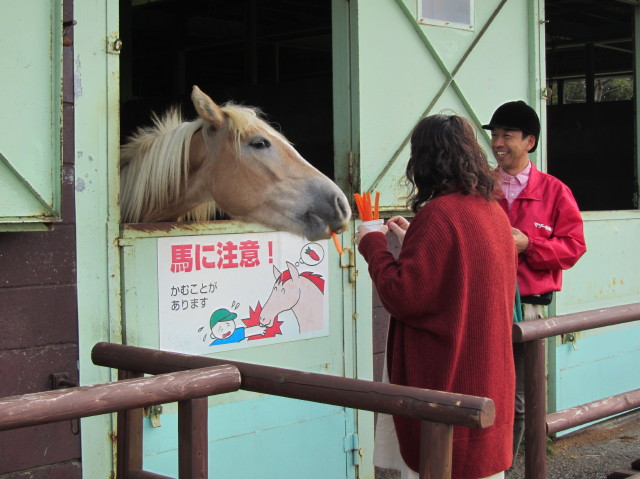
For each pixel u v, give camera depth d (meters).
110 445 2.82
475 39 4.26
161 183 2.97
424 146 2.23
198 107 2.87
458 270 2.08
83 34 2.68
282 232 3.29
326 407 3.56
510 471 3.79
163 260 2.94
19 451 2.57
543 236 3.05
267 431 3.34
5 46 2.30
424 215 2.13
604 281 5.09
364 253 2.31
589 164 7.36
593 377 4.98
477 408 1.71
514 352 2.99
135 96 10.49
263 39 8.51
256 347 3.28
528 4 4.60
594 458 4.44
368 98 3.75
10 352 2.52
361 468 3.72
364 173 3.74
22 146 2.35
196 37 8.32
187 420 1.85
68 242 2.66
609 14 7.45
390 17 3.83
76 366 2.70
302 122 5.95
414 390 1.80
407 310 2.11
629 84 16.66
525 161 3.13
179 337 3.00
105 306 2.78
